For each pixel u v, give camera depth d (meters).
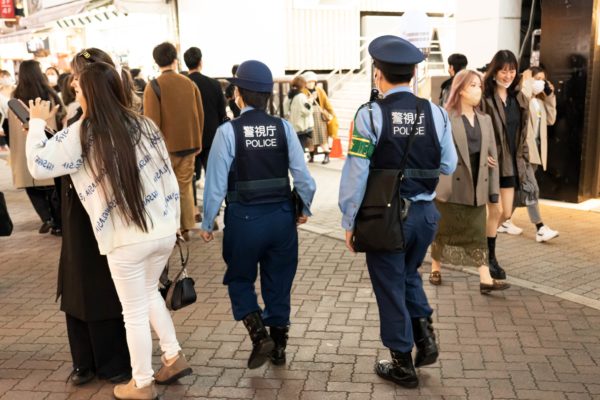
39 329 4.44
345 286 5.13
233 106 9.33
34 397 3.48
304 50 16.84
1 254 6.39
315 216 7.69
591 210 7.53
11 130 6.66
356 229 3.30
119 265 3.08
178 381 3.62
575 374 3.59
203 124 6.59
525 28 8.55
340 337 4.16
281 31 15.03
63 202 3.34
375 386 3.51
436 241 4.90
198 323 4.45
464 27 8.86
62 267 3.47
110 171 2.93
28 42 17.22
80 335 3.55
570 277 5.22
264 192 3.44
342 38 17.30
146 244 3.07
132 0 12.54
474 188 4.53
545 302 4.68
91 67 2.98
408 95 3.27
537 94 6.38
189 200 6.39
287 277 3.67
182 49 13.69
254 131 3.40
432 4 17.88
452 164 3.46
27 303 4.97
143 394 3.32
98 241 3.05
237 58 14.53
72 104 5.91
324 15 16.92
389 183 3.19
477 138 4.47
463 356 3.84
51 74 9.84
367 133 3.18
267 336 3.46
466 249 4.72
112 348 3.56
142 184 3.04
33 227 7.52
